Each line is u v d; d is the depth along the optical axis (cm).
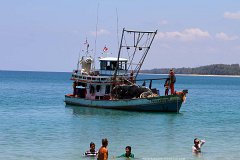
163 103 6378
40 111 6875
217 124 5509
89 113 6481
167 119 5878
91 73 7325
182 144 3894
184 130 4856
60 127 4938
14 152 3422
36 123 5303
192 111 7519
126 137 4256
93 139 4106
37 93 12388
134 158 3272
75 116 6103
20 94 11662
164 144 3881
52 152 3438
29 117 5984
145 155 3388
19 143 3822
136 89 6644
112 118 5869
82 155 3325
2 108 7412
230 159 3278
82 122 5431
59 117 5984
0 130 4638
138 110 6525
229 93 15550
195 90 17938
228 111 7669
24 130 4656
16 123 5281
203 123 5581
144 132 4638
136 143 3919
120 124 5269
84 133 4484
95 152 3322
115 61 7006
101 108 6881
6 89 14275
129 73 6988
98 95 7031
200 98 12088
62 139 4072
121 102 6600
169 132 4659
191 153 3488
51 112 6688
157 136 4356
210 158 3312
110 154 3388
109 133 4516
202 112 7338
